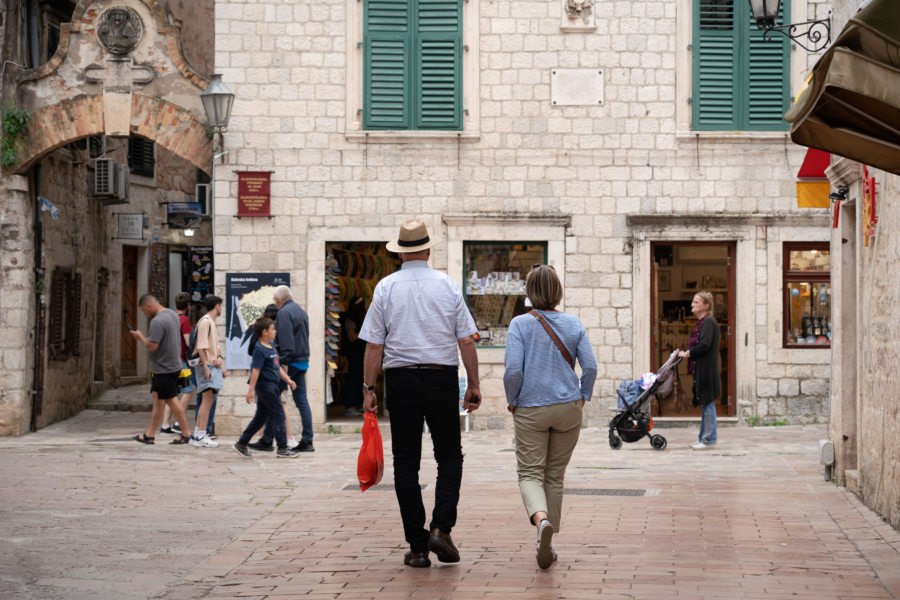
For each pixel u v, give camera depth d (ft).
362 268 54.29
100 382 66.28
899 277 25.17
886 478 26.22
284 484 33.96
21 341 50.80
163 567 22.21
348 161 51.19
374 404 22.49
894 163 18.45
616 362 50.93
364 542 24.58
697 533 25.20
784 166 51.06
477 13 51.24
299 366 41.98
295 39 51.19
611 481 33.88
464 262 51.75
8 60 51.13
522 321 22.09
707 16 51.24
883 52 15.79
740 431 48.93
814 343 51.21
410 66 51.31
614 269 51.01
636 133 51.19
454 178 51.21
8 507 28.89
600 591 19.43
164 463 38.70
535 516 20.86
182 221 74.69
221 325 50.85
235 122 51.06
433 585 20.06
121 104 51.19
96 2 51.39
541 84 51.24
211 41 77.46
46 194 54.19
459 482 21.99
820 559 22.36
